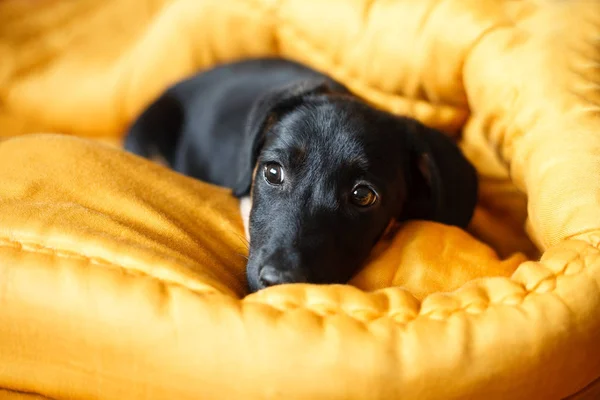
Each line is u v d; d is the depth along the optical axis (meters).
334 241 0.38
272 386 0.31
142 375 0.31
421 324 0.31
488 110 0.44
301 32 0.51
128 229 0.34
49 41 0.60
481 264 0.37
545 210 0.36
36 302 0.32
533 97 0.41
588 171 0.36
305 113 0.42
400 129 0.42
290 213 0.38
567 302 0.32
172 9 0.57
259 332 0.31
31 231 0.33
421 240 0.37
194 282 0.32
